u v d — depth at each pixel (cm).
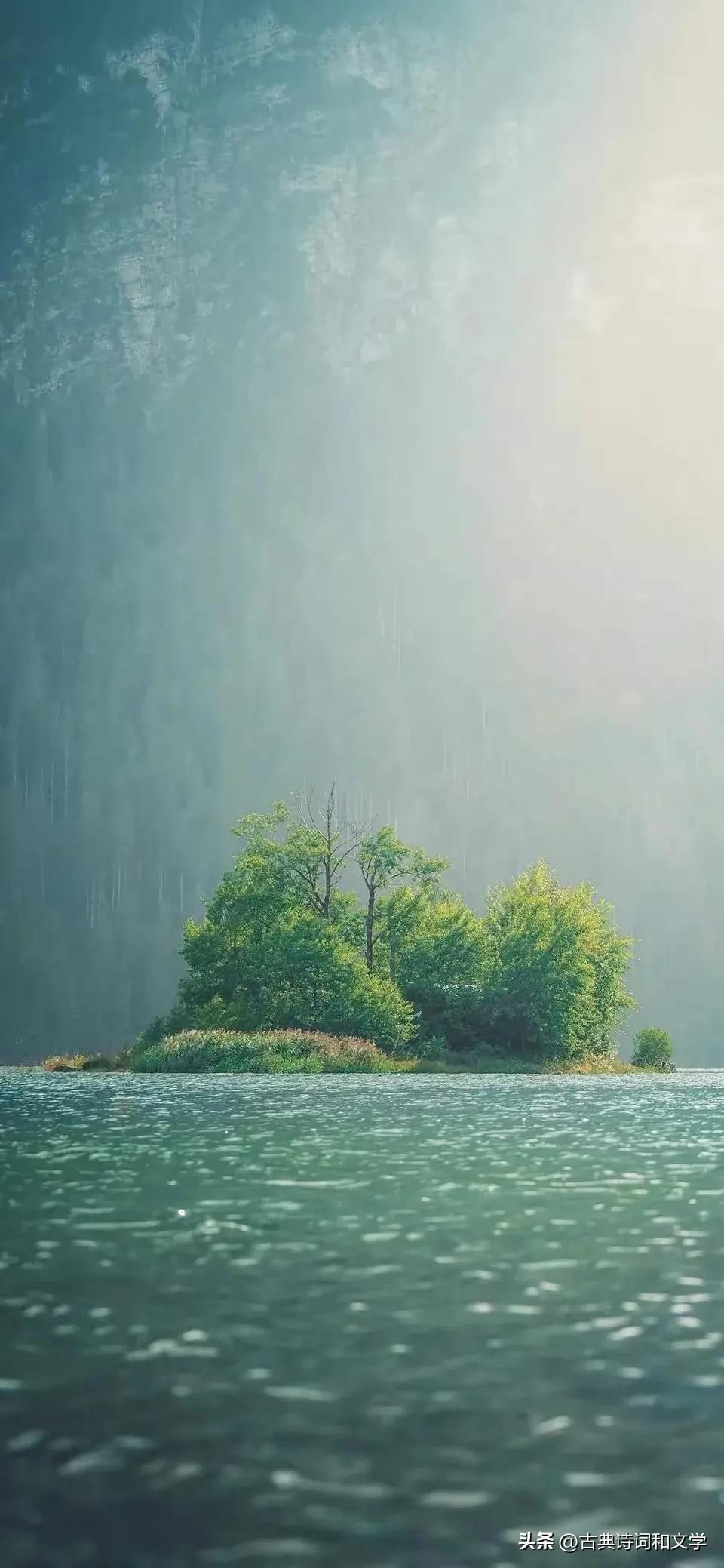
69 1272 1270
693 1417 832
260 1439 789
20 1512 676
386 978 7644
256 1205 1703
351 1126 2953
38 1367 941
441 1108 3581
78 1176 2012
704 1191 1839
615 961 8788
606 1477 731
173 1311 1111
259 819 7781
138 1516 672
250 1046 6694
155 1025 7638
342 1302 1150
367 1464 748
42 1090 4753
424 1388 891
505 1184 1909
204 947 7494
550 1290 1198
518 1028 7688
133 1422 820
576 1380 912
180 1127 2934
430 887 7881
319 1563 619
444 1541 646
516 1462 753
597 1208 1677
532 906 7844
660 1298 1165
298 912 7325
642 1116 3353
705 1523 669
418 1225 1548
